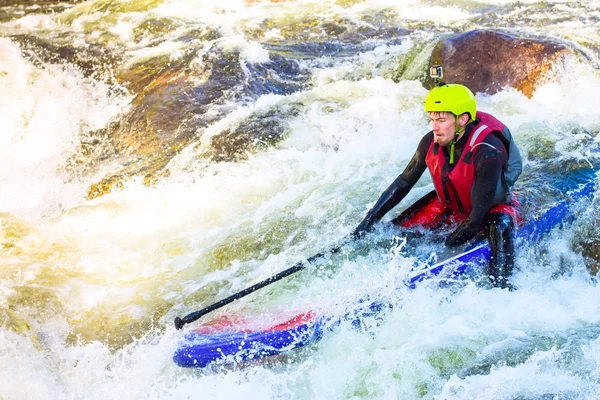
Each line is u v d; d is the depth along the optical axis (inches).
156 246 278.2
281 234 273.7
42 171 343.3
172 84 401.1
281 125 348.2
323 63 418.9
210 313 236.8
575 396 188.4
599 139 298.7
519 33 371.6
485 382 195.8
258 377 210.1
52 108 387.2
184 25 477.4
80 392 214.8
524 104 335.3
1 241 287.4
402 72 402.6
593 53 372.5
